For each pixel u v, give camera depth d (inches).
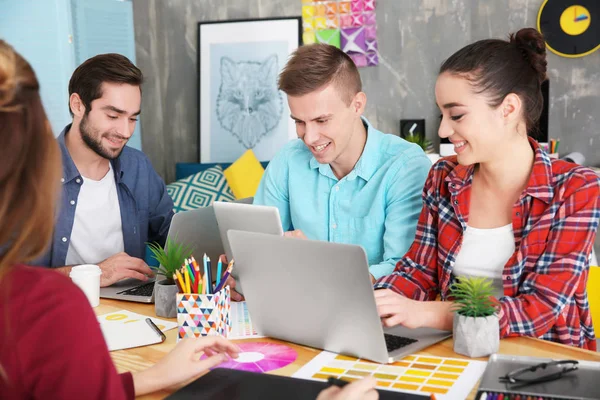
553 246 59.1
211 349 50.3
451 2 169.0
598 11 160.1
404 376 48.6
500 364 49.2
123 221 94.9
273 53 180.1
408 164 78.6
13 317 29.0
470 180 65.4
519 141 61.3
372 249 81.7
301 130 76.5
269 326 58.4
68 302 30.0
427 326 56.1
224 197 159.9
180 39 188.2
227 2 184.1
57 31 129.5
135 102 86.7
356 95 77.0
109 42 145.5
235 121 184.4
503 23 166.7
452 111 59.7
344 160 81.3
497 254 64.1
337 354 54.2
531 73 60.0
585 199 58.4
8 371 28.9
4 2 131.3
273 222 65.6
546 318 56.5
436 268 69.4
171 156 191.3
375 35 173.8
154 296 70.7
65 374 29.3
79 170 91.0
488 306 52.6
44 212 30.0
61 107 131.3
